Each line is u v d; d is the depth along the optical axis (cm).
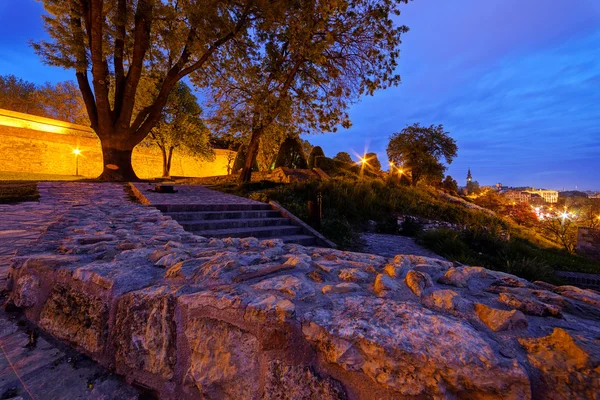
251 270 207
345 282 191
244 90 1468
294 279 184
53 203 795
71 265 224
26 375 172
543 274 648
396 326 125
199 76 1603
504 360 107
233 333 151
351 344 121
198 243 343
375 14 1220
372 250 750
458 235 846
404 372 111
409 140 2075
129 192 1075
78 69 1288
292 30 1227
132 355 178
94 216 533
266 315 142
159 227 449
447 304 150
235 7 1312
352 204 1080
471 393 104
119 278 195
